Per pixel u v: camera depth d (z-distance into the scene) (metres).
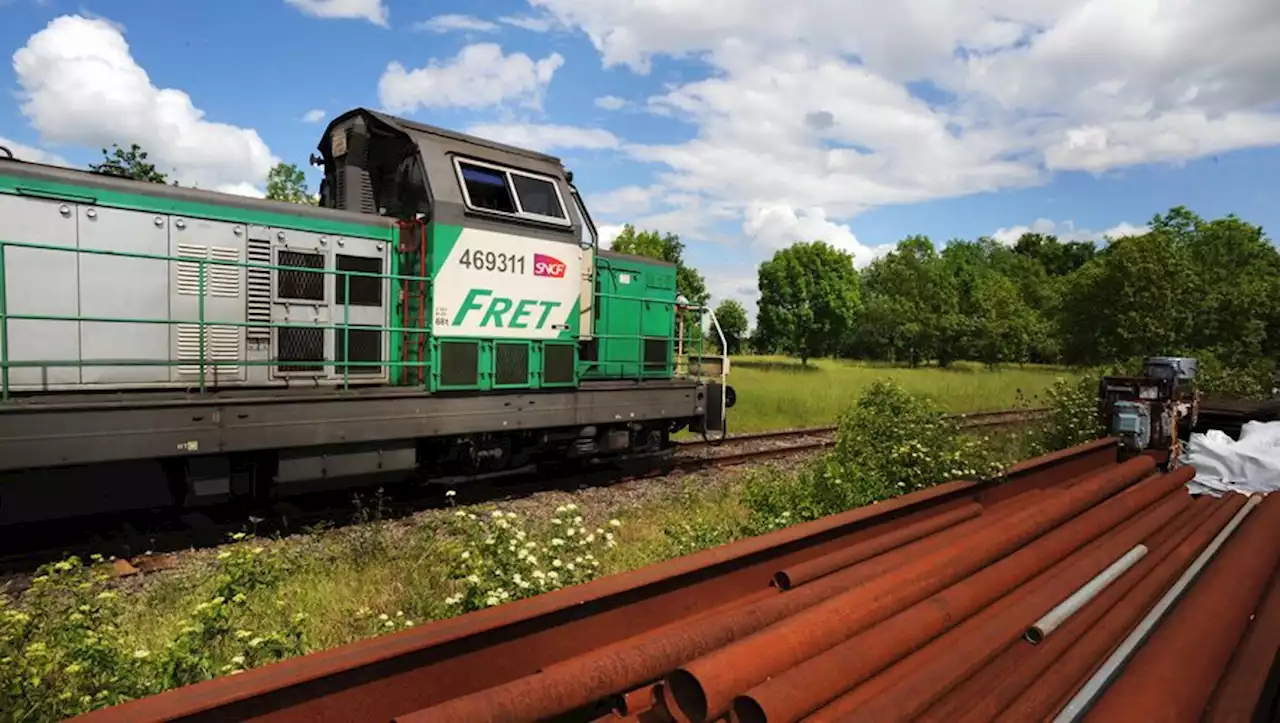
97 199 6.09
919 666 2.94
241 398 6.07
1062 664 3.16
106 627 3.71
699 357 10.84
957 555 3.85
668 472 9.85
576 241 8.71
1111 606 3.90
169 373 6.45
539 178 8.37
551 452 9.33
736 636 2.89
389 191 8.16
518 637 2.57
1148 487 6.25
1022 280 69.75
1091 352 31.12
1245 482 8.58
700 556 3.40
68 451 5.30
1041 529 4.64
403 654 2.22
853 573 3.67
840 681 2.55
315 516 7.10
